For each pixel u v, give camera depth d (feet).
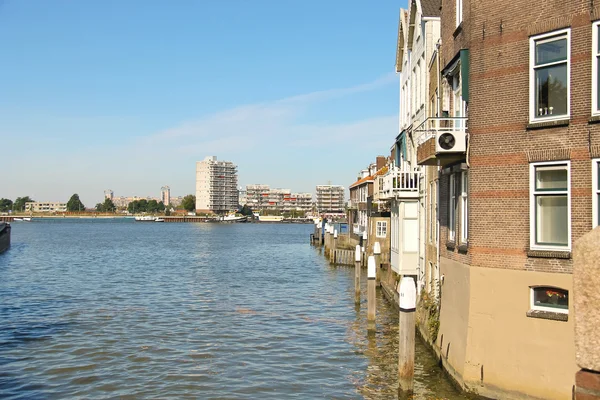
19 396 55.98
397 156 119.96
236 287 139.03
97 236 444.96
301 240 405.80
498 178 48.62
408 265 94.17
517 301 46.96
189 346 76.43
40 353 71.97
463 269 52.65
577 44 43.73
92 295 123.54
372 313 82.84
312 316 98.94
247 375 63.46
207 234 506.48
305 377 62.75
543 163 45.85
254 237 451.94
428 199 82.69
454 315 55.62
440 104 74.54
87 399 55.36
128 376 62.80
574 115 43.96
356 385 59.88
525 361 46.03
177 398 55.98
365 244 175.63
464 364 50.16
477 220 49.85
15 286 138.41
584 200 43.37
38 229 595.88
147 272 175.83
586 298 16.14
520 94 47.44
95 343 77.56
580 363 16.30
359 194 246.68
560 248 45.06
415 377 58.08
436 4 89.92
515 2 47.88
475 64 50.65
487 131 49.42
